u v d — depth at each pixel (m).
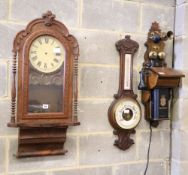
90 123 1.59
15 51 1.36
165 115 1.65
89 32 1.58
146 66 1.67
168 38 1.69
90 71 1.58
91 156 1.59
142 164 1.70
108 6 1.62
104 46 1.61
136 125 1.64
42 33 1.39
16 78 1.39
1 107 1.41
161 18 1.74
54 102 1.43
